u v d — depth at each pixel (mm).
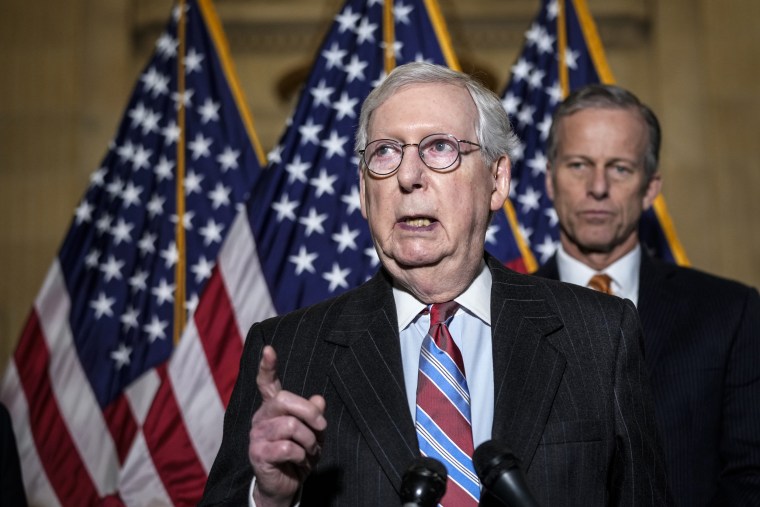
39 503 4039
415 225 2105
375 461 1969
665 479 2104
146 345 4230
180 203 4367
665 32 8047
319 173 4008
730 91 7902
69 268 4316
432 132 2094
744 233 7746
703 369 3006
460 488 1932
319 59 4133
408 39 4168
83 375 4180
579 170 3322
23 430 4113
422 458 1645
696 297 3174
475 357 2150
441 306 2172
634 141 3309
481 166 2141
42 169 7832
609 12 8156
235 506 1935
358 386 2043
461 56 8203
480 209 2139
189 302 4277
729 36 7938
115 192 4426
